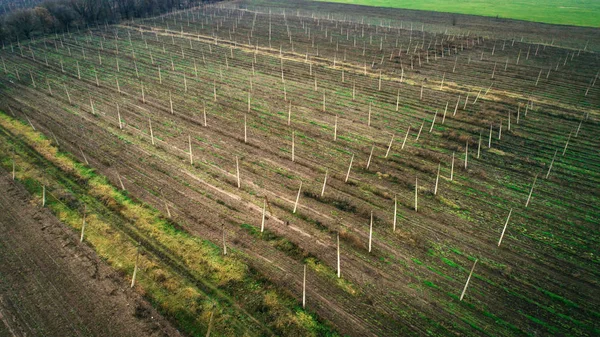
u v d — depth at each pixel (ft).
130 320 52.21
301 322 52.54
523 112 115.55
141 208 72.28
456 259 63.62
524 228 70.33
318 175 84.43
